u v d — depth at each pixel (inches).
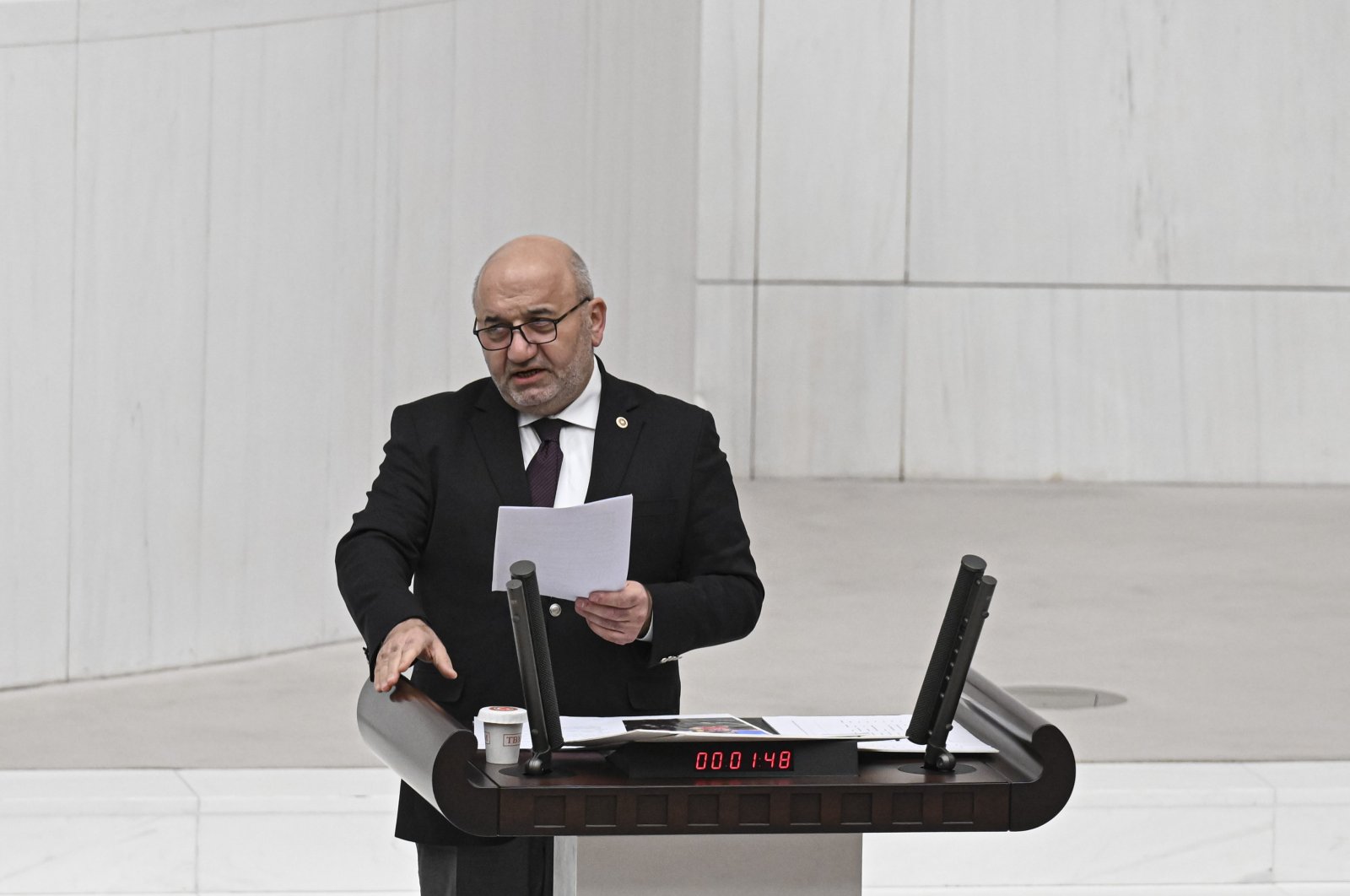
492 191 978.7
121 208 780.0
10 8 749.3
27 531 766.5
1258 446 1393.9
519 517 317.7
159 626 801.6
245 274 818.8
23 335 760.3
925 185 1362.0
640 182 1201.4
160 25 784.9
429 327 919.0
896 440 1380.4
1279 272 1379.2
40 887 577.9
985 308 1373.0
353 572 354.9
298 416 844.0
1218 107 1363.2
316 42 841.5
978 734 322.7
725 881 312.0
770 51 1346.0
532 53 1017.5
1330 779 627.8
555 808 276.1
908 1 1349.7
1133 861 613.3
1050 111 1362.0
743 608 369.1
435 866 377.4
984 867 611.2
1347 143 1368.1
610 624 341.4
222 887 587.8
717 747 289.0
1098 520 1218.6
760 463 1376.7
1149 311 1379.2
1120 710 712.4
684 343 1315.2
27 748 657.0
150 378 792.3
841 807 283.7
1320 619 896.3
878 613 901.2
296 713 722.2
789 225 1358.3
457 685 369.1
